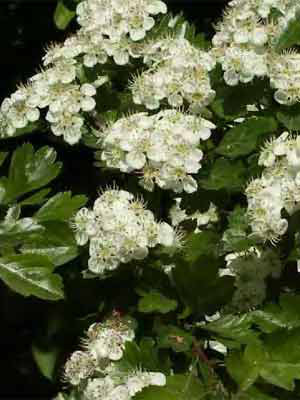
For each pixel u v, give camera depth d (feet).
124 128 1.22
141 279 1.20
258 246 1.24
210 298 1.16
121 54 1.34
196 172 1.20
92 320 1.34
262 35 1.29
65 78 1.32
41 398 2.06
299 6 1.33
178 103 1.27
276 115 1.27
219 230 1.29
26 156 1.26
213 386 1.06
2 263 1.17
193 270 1.15
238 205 1.25
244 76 1.27
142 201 1.22
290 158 1.18
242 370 1.03
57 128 1.31
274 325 1.15
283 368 1.04
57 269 1.34
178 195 1.27
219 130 1.31
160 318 1.18
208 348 1.18
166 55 1.33
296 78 1.25
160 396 1.02
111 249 1.17
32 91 1.34
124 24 1.34
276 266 1.25
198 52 1.30
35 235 1.21
